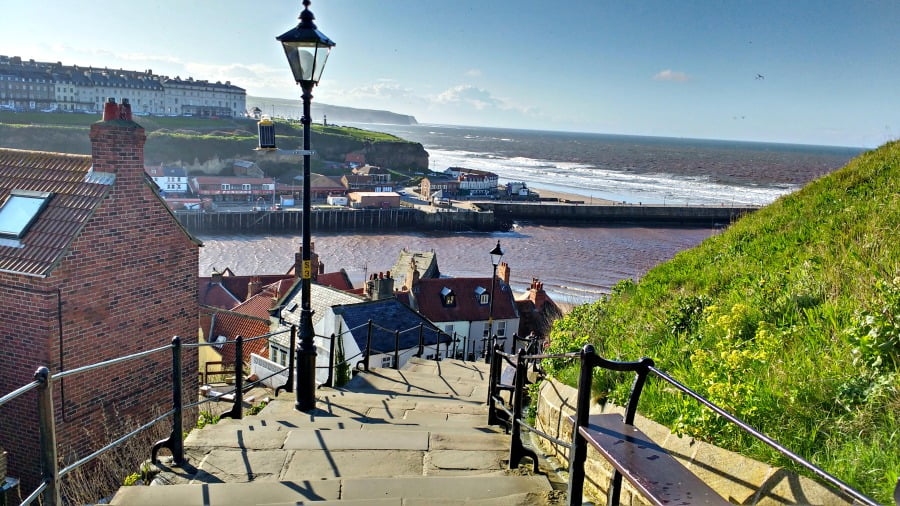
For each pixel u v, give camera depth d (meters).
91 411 12.29
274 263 68.69
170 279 14.11
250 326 26.48
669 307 8.55
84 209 12.18
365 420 7.84
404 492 5.02
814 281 7.29
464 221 98.38
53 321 11.47
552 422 6.49
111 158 12.54
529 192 133.50
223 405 15.07
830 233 9.56
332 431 6.82
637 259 73.25
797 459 2.64
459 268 67.38
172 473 5.58
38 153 13.90
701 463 4.38
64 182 12.92
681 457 4.55
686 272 10.87
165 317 14.02
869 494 3.50
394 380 11.55
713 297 8.61
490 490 5.05
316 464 5.84
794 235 10.58
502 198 128.88
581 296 55.28
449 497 4.89
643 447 3.46
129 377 13.14
